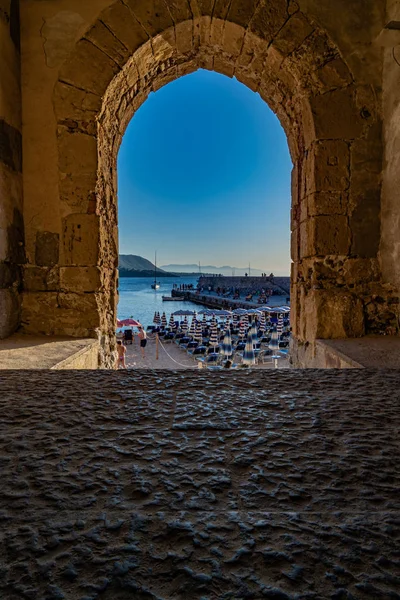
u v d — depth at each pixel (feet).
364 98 13.38
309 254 13.73
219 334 62.44
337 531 2.71
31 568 2.36
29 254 13.41
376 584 2.26
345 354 9.70
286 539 2.62
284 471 3.53
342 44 13.33
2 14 12.06
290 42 13.29
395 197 12.71
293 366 15.71
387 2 13.14
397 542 2.61
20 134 13.21
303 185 14.57
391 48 12.94
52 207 13.37
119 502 3.04
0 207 12.00
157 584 2.25
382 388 6.07
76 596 2.16
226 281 204.95
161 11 13.24
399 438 4.25
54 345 11.37
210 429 4.46
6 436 4.25
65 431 4.40
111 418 4.79
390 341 12.09
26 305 13.39
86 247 13.34
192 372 6.98
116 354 15.94
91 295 13.35
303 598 2.15
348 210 13.38
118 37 13.20
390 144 12.95
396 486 3.29
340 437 4.27
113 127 15.33
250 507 2.98
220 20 13.34
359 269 13.43
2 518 2.83
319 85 13.32
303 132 14.42
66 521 2.80
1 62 12.00
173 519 2.83
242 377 6.67
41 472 3.49
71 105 13.23
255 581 2.27
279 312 81.56
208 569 2.36
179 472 3.51
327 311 13.06
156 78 16.25
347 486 3.29
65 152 13.28
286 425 4.59
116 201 16.31
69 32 13.21
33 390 5.91
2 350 10.43
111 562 2.41
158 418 4.79
